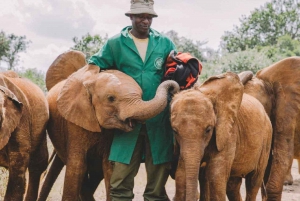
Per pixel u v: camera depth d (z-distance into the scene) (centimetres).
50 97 878
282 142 898
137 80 763
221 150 716
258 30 5094
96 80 761
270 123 852
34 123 812
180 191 703
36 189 892
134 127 743
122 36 767
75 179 789
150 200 760
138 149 759
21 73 2736
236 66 2755
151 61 764
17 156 773
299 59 905
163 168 753
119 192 759
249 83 900
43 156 873
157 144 746
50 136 861
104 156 797
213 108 702
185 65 755
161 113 745
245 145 770
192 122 675
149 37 771
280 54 3578
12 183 775
